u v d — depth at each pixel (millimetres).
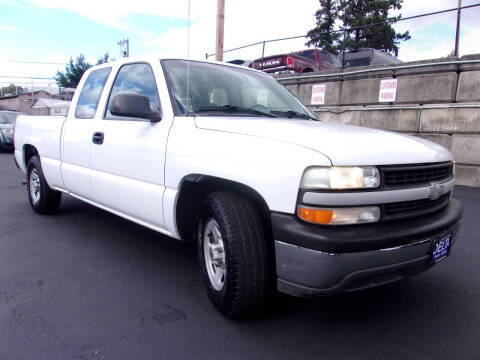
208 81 3363
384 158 2264
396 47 9680
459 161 8086
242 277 2404
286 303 2898
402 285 3285
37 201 5223
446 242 2602
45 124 4836
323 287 2113
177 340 2393
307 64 11703
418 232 2285
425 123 8500
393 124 9016
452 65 8133
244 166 2379
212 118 2861
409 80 8797
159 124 3109
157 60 3373
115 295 2982
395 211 2307
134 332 2471
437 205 2635
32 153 5469
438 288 3238
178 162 2838
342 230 2104
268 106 3477
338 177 2078
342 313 2777
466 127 7949
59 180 4547
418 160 2434
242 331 2510
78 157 4109
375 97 9445
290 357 2250
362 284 2219
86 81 4391
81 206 5809
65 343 2336
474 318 2746
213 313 2729
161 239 4352
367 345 2387
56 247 4027
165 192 2973
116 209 3676
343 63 10547
